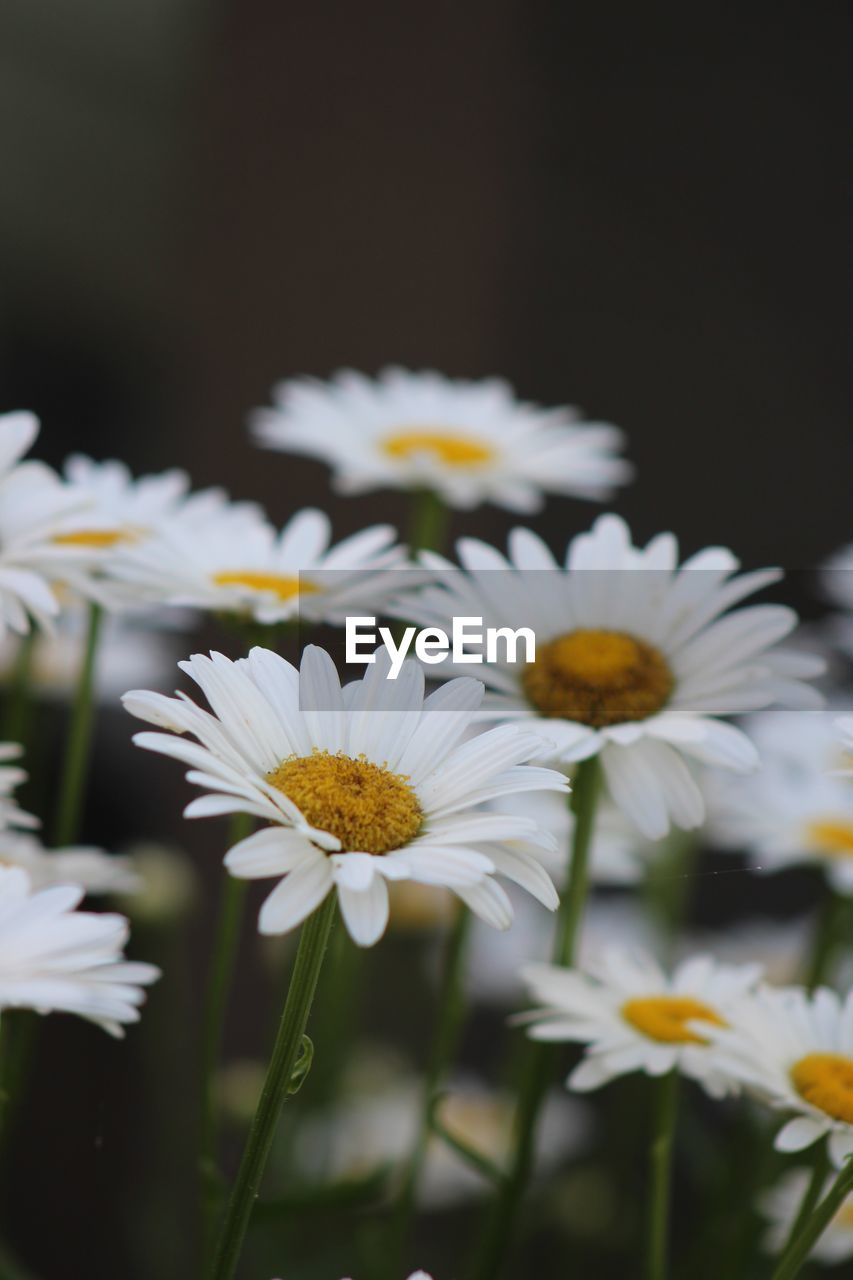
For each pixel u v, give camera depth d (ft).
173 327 3.56
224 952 1.29
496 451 1.84
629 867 1.60
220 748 1.08
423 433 1.84
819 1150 1.21
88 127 3.42
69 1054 2.36
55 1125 2.34
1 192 3.31
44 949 1.09
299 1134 1.55
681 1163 1.90
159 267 3.53
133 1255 1.81
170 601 1.34
